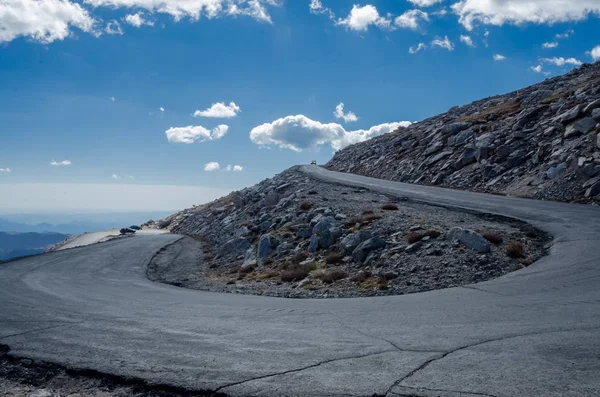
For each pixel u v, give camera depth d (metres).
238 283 17.83
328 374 5.80
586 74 52.16
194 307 11.68
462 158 38.59
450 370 5.59
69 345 8.10
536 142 33.94
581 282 10.91
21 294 15.14
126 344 7.95
